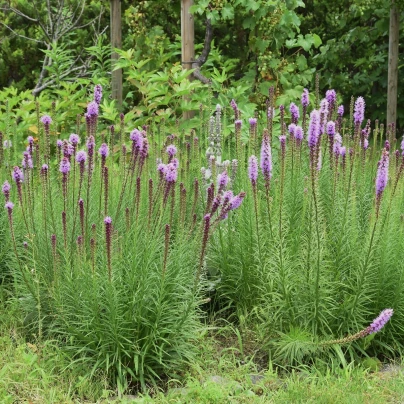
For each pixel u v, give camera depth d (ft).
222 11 25.75
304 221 16.57
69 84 26.84
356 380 13.69
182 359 14.17
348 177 15.85
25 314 15.26
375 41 37.40
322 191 17.35
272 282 15.20
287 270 14.97
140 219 15.25
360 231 16.15
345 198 15.52
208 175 17.49
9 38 37.06
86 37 36.94
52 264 15.15
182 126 23.06
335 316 15.07
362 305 14.99
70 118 25.94
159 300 13.48
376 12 31.71
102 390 13.33
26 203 16.14
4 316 15.31
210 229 14.35
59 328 14.20
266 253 15.78
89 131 15.07
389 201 15.07
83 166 14.39
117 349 13.66
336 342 13.65
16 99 24.12
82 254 14.06
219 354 15.08
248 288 16.48
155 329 13.64
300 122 23.54
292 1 25.71
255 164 14.55
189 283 14.61
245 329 15.88
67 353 14.02
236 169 17.07
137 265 13.74
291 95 24.97
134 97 29.55
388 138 19.31
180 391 13.43
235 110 17.97
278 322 15.30
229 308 16.92
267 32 25.93
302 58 26.45
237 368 14.53
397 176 14.97
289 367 14.73
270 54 26.04
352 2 35.19
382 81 34.91
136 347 13.64
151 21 31.53
